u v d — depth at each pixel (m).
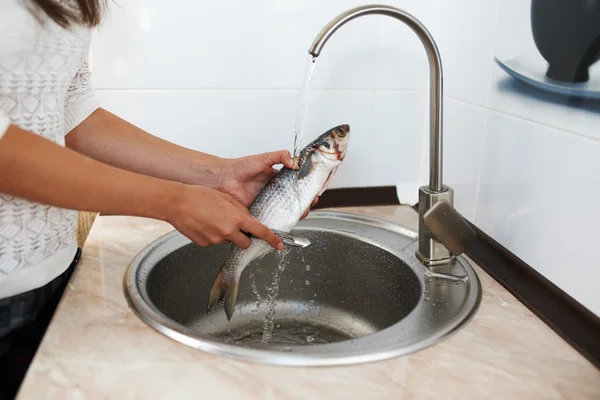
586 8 0.77
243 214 0.81
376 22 1.19
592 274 0.79
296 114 1.22
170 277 1.04
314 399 0.65
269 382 0.68
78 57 0.79
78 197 0.67
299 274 1.16
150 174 0.97
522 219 0.95
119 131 0.96
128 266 0.97
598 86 0.76
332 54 1.20
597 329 0.76
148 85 1.15
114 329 0.78
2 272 0.76
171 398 0.65
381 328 1.08
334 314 1.15
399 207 1.28
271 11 1.15
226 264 0.90
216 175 0.98
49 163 0.64
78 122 0.93
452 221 0.92
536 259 0.92
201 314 1.12
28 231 0.76
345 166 1.28
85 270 0.95
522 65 0.92
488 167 1.04
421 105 1.27
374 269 1.09
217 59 1.16
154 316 0.81
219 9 1.13
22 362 0.80
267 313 1.16
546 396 0.65
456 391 0.66
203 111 1.19
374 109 1.25
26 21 0.68
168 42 1.13
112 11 1.09
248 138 1.22
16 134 0.62
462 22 1.10
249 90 1.19
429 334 0.77
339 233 1.12
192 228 0.79
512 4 0.94
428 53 0.90
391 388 0.67
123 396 0.65
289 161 0.92
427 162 1.29
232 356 0.72
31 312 0.81
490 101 1.02
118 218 1.18
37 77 0.72
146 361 0.71
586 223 0.80
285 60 1.18
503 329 0.79
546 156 0.88
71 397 0.65
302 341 1.11
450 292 0.90
